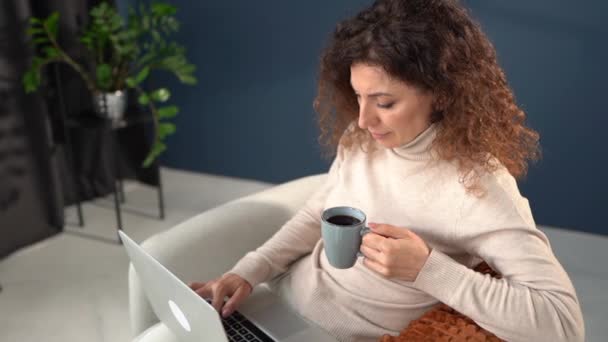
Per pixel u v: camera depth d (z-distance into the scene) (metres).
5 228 2.38
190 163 3.20
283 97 2.80
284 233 1.32
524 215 0.95
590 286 2.14
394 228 0.95
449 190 1.01
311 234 1.33
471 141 0.98
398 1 0.95
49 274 2.30
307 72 2.69
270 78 2.79
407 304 1.09
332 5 2.50
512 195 0.96
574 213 2.41
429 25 0.91
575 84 2.21
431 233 1.04
